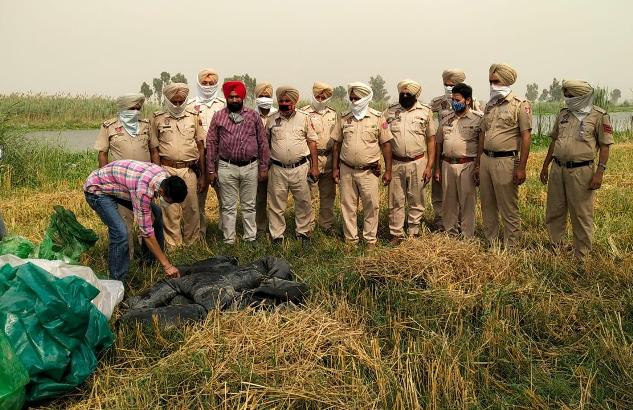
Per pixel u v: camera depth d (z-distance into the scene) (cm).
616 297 484
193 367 364
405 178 691
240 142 654
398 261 508
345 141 673
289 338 396
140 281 564
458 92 661
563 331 443
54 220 521
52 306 344
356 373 372
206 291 474
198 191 696
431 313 452
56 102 3338
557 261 566
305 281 534
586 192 585
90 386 365
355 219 698
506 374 395
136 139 641
